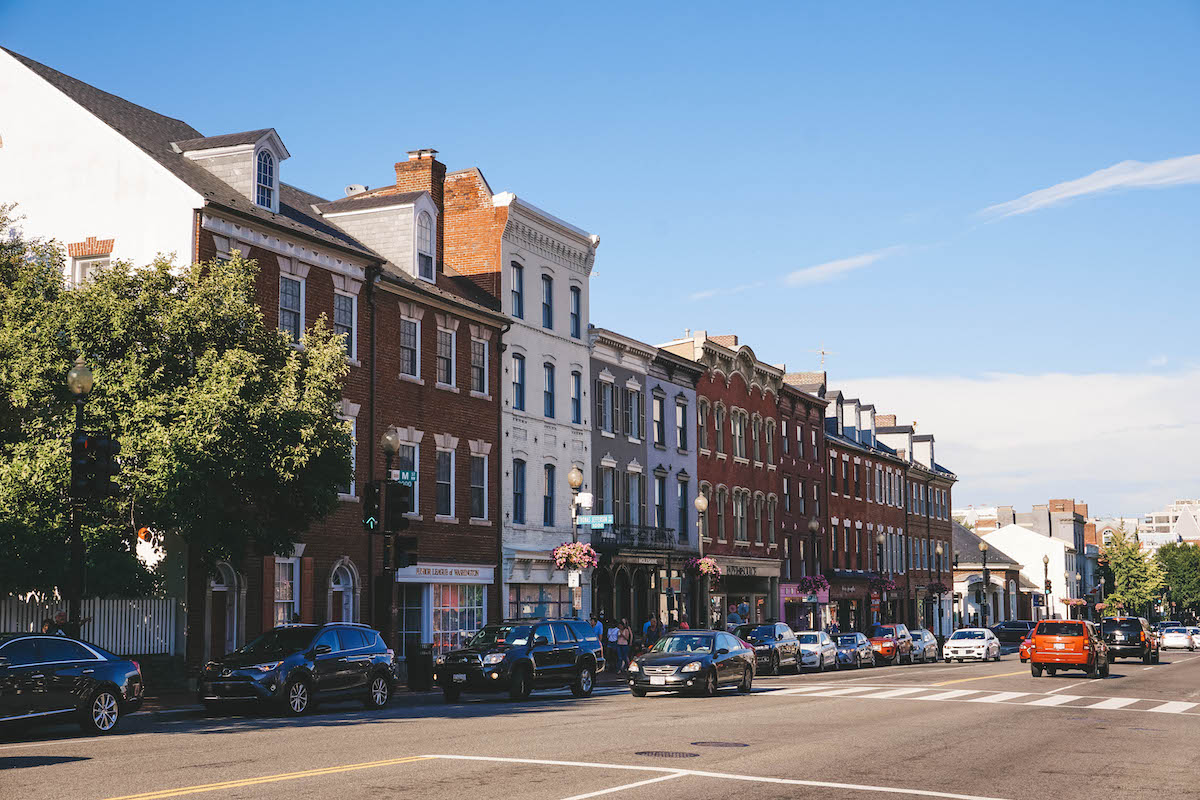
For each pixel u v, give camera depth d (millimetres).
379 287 36625
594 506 48375
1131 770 15703
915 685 34562
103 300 25062
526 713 23422
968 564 102688
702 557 48438
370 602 35344
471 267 43656
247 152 32750
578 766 14625
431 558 38156
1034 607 112750
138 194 30859
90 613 27188
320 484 25766
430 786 12750
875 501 79500
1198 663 55469
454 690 27891
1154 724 22734
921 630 58906
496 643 28328
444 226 44188
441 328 39719
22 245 27953
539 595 44594
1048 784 14258
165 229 30516
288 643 23828
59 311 25281
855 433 79688
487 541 41250
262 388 25188
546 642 29078
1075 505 131500
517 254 44312
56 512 24281
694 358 58312
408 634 37375
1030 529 126562
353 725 20391
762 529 63469
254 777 13305
